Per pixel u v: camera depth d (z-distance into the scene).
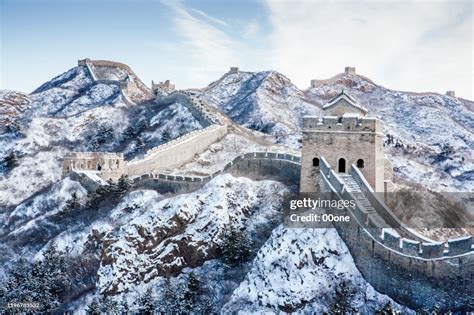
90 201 79.38
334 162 54.31
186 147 92.94
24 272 61.69
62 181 90.38
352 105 58.81
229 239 54.00
